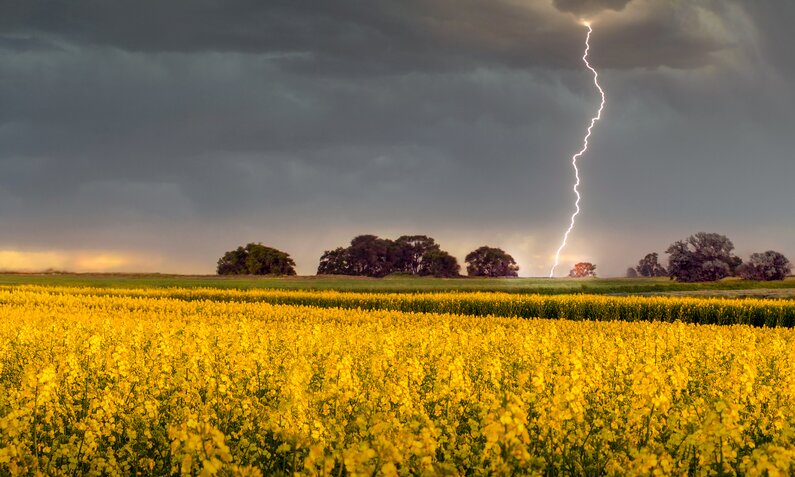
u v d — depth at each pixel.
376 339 17.44
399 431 7.23
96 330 20.17
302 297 43.62
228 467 6.14
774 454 6.18
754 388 11.29
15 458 8.11
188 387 10.83
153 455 9.30
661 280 103.06
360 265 121.19
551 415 7.79
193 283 82.19
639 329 24.06
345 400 8.77
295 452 7.67
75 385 11.36
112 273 107.19
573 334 21.81
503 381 11.97
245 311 33.62
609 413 9.28
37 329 19.52
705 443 7.01
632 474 6.74
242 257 115.94
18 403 9.66
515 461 6.24
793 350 15.57
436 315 31.44
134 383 11.42
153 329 19.34
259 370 12.50
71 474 8.86
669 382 11.24
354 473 5.92
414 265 121.12
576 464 7.87
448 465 6.61
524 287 73.94
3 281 81.38
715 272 93.50
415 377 10.39
